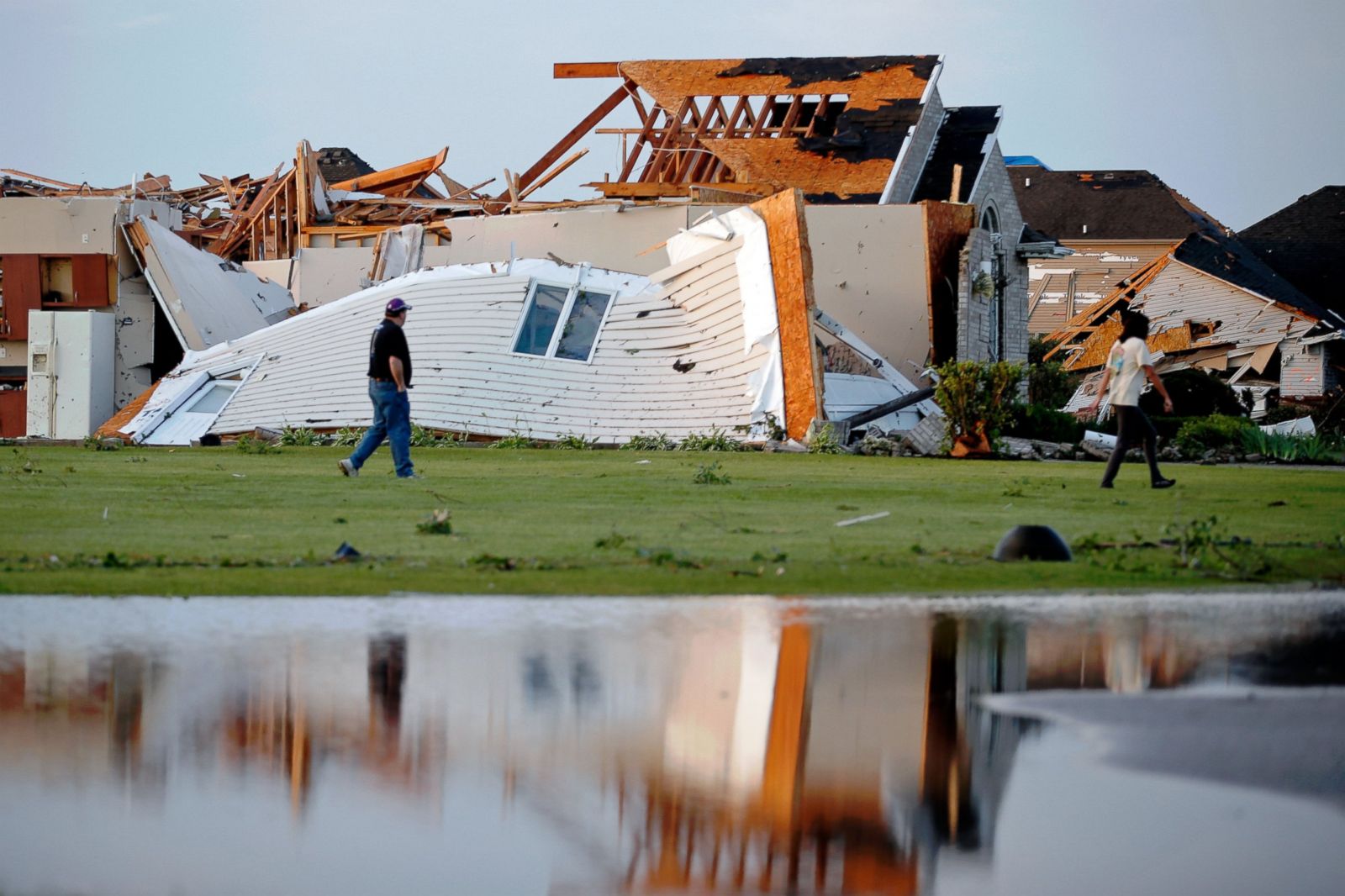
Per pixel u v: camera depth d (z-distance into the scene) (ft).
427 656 46.37
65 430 267.80
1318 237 583.58
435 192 427.33
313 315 225.76
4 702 39.55
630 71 318.45
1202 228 536.42
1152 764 34.24
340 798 31.50
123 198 281.54
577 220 268.82
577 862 27.89
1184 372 354.13
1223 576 65.26
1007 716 39.01
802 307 185.47
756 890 26.35
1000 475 138.10
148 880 26.48
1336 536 80.53
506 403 201.36
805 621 53.26
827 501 104.06
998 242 289.53
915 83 296.71
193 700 40.04
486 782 32.68
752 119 306.35
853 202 267.39
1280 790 32.01
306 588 59.11
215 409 220.43
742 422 189.47
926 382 238.68
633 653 47.16
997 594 59.93
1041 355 475.31
